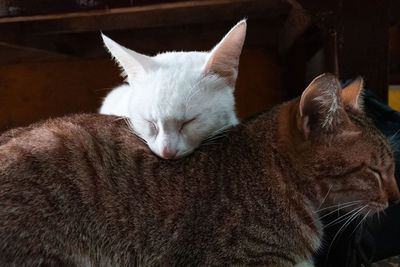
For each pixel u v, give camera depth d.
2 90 1.20
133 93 0.59
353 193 0.50
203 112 0.55
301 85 1.06
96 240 0.48
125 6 0.67
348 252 0.53
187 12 0.89
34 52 1.13
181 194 0.49
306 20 0.77
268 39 1.07
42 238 0.46
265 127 0.52
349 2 0.67
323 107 0.48
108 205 0.48
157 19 0.91
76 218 0.47
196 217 0.48
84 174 0.48
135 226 0.48
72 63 1.17
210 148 0.52
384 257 0.57
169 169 0.50
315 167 0.49
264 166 0.50
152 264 0.49
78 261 0.47
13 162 0.47
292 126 0.50
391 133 0.59
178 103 0.54
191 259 0.49
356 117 0.51
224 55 0.58
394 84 1.01
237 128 0.54
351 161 0.49
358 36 0.67
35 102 1.20
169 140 0.52
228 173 0.50
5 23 0.87
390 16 0.68
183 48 1.05
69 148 0.48
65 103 1.19
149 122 0.55
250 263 0.49
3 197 0.45
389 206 0.53
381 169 0.50
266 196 0.50
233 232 0.48
